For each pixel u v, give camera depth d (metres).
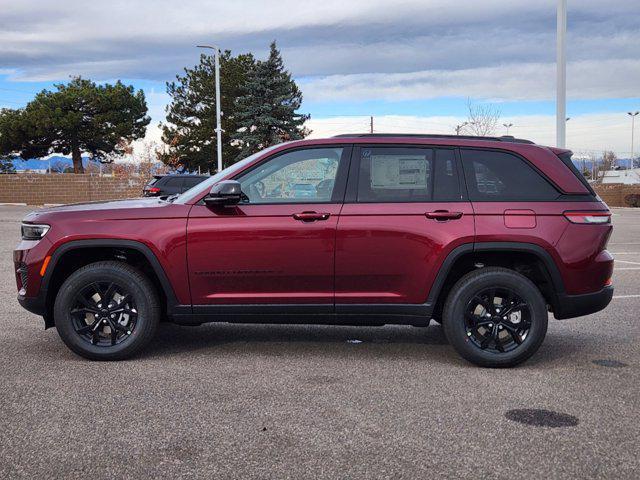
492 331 5.41
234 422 4.14
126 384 4.91
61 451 3.69
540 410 4.38
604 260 5.50
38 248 5.51
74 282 5.50
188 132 47.47
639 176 80.38
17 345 6.09
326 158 5.59
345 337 6.55
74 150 47.66
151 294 5.57
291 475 3.39
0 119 45.25
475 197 5.48
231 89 45.91
